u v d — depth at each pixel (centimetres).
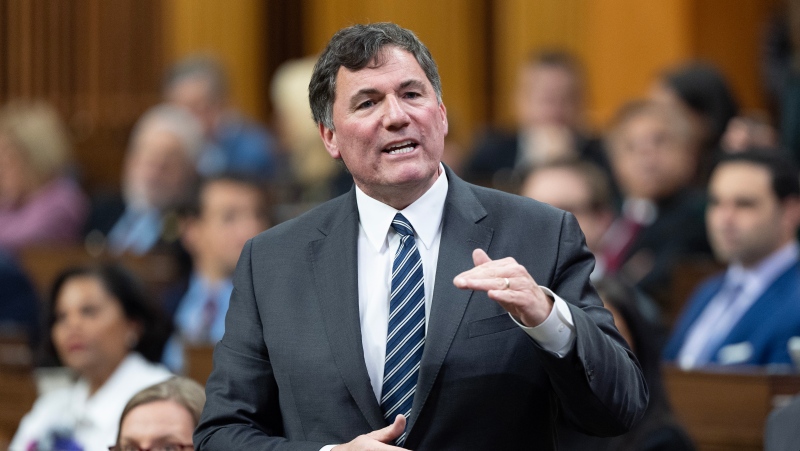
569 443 816
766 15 2159
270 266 672
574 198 1340
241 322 670
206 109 2095
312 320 647
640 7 2194
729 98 1583
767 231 1222
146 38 2511
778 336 1182
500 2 2377
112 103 2506
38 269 1730
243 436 634
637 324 972
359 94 634
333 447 599
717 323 1241
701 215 1470
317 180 1936
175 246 1752
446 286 632
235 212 1496
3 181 1984
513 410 620
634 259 1488
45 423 1162
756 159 1243
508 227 653
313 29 2503
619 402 596
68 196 1998
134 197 1906
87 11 2520
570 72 1875
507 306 576
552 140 1827
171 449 813
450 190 666
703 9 2175
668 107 1534
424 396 614
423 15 2397
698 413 1066
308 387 635
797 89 1664
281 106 2145
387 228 657
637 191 1532
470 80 2388
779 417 730
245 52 2502
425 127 634
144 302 1188
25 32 2536
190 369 1215
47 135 2006
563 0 2269
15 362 1335
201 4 2488
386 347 634
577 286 635
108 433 1132
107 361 1170
